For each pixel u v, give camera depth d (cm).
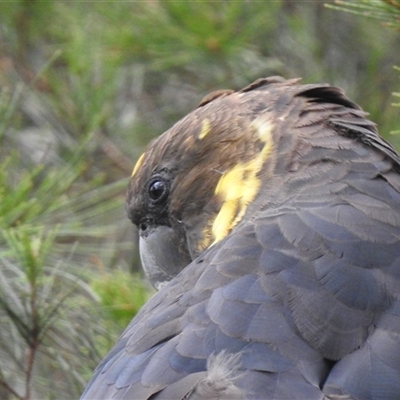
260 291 571
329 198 639
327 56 1185
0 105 1019
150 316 595
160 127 1196
